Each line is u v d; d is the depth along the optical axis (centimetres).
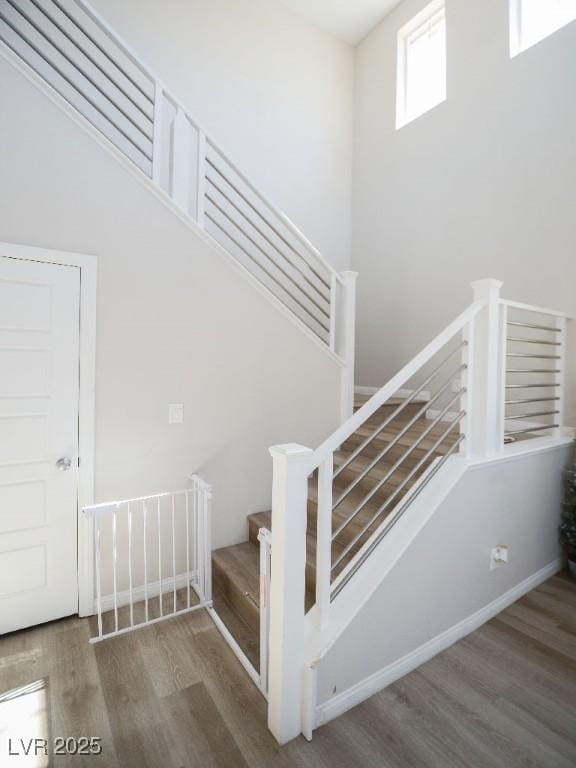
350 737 144
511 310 309
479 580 208
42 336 199
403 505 187
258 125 391
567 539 254
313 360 294
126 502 212
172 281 234
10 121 188
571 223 274
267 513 270
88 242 208
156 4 335
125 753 138
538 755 137
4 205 187
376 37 434
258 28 391
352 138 464
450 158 355
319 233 436
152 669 176
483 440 211
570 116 275
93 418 213
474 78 336
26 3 282
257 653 187
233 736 144
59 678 171
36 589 204
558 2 292
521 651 189
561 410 271
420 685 167
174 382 237
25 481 199
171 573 240
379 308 427
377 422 338
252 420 267
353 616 154
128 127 322
